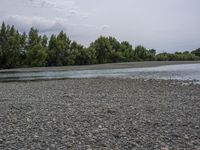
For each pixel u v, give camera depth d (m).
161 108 18.70
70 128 13.44
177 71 67.50
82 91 29.80
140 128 13.30
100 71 78.12
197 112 17.09
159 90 29.34
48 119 15.62
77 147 10.61
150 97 24.33
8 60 121.75
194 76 50.59
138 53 173.00
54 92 29.39
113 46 165.62
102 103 21.28
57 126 13.91
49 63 134.62
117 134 12.27
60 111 18.14
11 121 15.27
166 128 13.26
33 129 13.38
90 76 57.38
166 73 60.25
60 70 92.06
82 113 17.27
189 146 10.50
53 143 11.12
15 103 22.08
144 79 43.84
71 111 18.05
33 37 129.88
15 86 37.84
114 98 24.02
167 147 10.41
